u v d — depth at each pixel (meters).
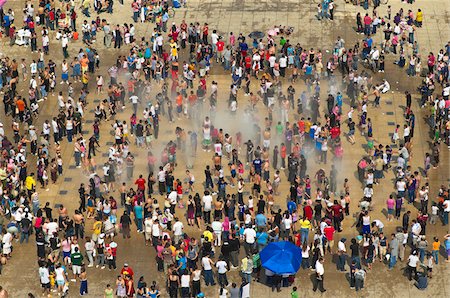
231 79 93.06
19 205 76.00
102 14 103.25
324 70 93.88
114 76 90.56
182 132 82.25
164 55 93.38
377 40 98.50
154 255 73.00
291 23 101.38
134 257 72.94
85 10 102.75
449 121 83.31
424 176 80.06
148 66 91.75
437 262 71.75
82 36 100.56
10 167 78.19
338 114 85.00
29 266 72.56
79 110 85.75
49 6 100.94
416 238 71.62
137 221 74.94
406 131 82.44
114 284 70.62
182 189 78.31
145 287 67.62
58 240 71.75
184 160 82.25
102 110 86.31
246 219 72.31
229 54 93.81
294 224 73.62
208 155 82.75
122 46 98.50
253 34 99.25
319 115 87.38
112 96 87.38
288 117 86.88
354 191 78.44
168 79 93.06
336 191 78.19
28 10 98.44
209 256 71.50
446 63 91.38
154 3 101.62
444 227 74.75
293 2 104.94
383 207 76.88
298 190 75.94
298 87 91.44
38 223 72.94
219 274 69.38
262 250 69.06
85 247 72.31
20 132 86.31
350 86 89.31
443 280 70.31
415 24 100.81
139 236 74.75
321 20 101.69
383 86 90.12
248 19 102.25
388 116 87.50
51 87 91.38
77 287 70.44
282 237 73.69
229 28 100.81
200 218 75.12
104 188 77.81
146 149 83.69
